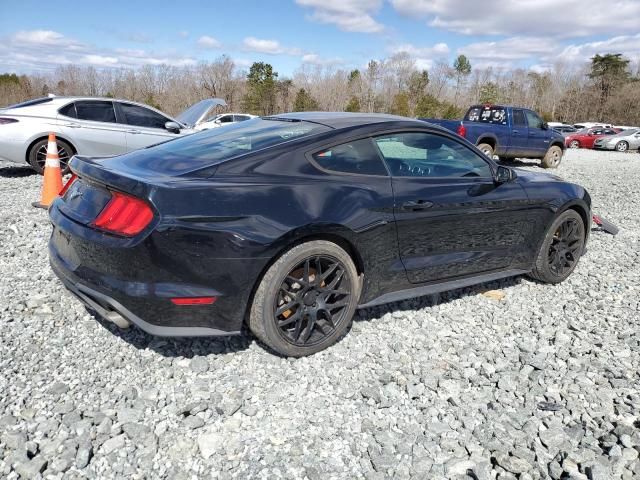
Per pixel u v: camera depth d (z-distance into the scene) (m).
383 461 2.33
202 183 2.78
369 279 3.35
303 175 3.09
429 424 2.62
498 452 2.43
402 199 3.39
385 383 2.95
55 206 3.27
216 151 3.21
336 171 3.22
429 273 3.68
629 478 2.27
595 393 2.94
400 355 3.26
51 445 2.28
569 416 2.73
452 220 3.68
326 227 2.99
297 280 2.99
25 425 2.41
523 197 4.14
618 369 3.22
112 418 2.50
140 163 3.15
